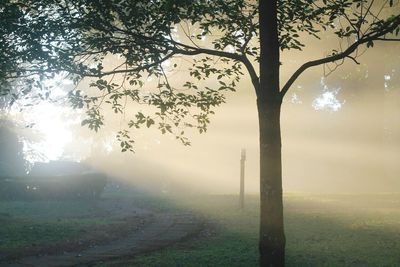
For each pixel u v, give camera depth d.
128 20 9.26
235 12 10.01
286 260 10.75
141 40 9.36
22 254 11.86
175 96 10.24
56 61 8.84
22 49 8.80
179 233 15.70
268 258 7.82
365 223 15.95
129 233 16.02
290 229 15.28
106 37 9.16
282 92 8.23
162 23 9.35
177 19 9.40
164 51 9.30
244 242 13.36
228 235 14.75
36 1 8.95
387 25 8.43
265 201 7.93
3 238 13.65
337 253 11.45
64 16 8.93
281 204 7.94
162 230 16.44
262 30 8.22
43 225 16.27
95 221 17.86
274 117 8.06
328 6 9.44
